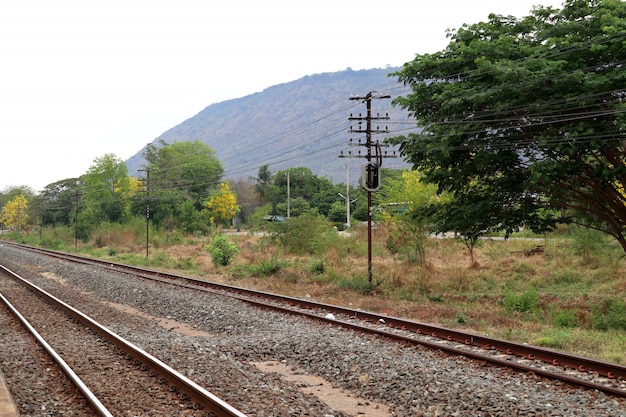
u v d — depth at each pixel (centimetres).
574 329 1617
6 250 6194
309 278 2823
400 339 1326
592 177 1900
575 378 945
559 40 1877
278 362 1208
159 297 2189
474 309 1967
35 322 1666
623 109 1616
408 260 3086
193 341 1336
